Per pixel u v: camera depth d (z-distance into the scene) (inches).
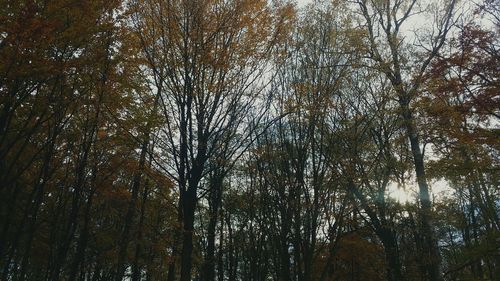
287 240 573.6
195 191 374.3
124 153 609.3
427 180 573.6
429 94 515.2
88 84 452.1
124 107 459.5
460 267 580.4
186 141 372.8
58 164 544.7
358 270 909.2
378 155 609.0
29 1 339.0
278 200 564.7
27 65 348.5
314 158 517.0
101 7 390.0
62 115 474.0
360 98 619.2
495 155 510.9
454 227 716.7
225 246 1114.1
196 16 367.9
